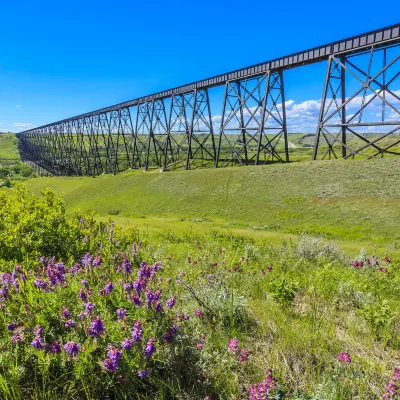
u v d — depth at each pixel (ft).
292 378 9.09
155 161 217.97
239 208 105.60
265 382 7.95
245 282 17.28
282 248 30.71
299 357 10.05
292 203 96.99
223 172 133.18
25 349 8.58
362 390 8.48
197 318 11.34
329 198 92.63
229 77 142.20
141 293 10.70
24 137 637.71
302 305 14.56
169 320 9.79
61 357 8.27
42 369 8.03
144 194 142.10
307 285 17.35
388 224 73.77
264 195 107.04
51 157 393.50
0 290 10.88
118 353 7.45
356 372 8.95
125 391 7.86
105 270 14.64
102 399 7.88
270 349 10.52
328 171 104.83
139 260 18.21
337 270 22.74
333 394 8.03
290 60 116.78
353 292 16.11
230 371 9.03
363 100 95.40
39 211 22.80
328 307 14.29
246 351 9.44
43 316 9.71
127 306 10.00
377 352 10.75
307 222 85.92
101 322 8.31
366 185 91.50
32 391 7.91
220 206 111.34
